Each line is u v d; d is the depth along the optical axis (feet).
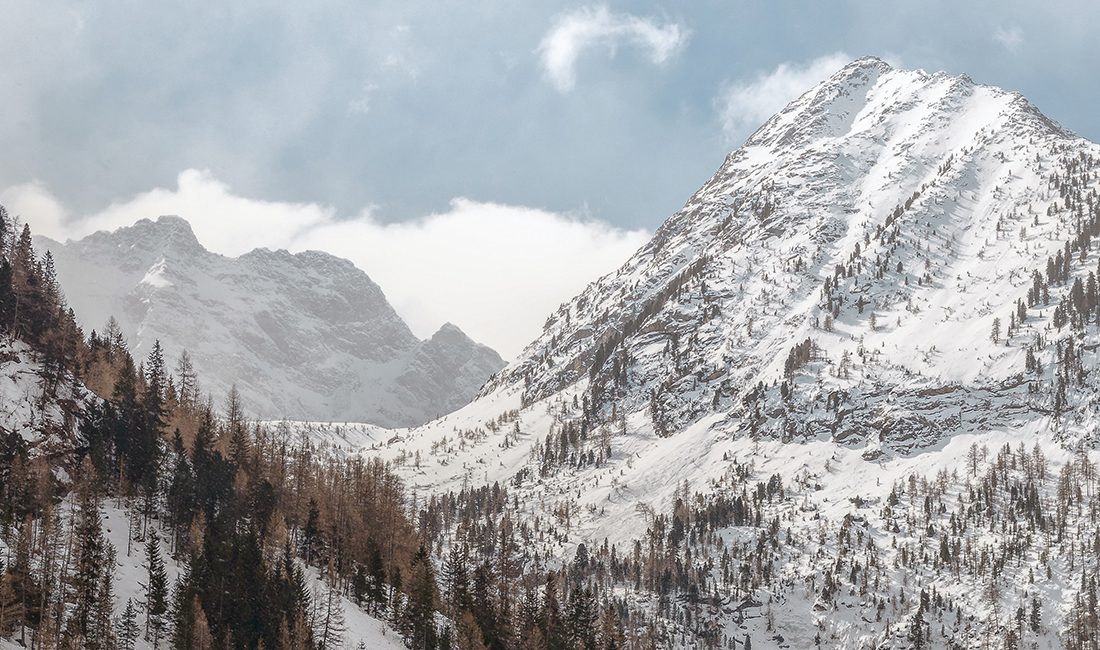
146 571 593.01
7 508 563.07
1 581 492.54
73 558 549.54
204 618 537.24
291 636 564.71
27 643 499.92
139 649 534.78
